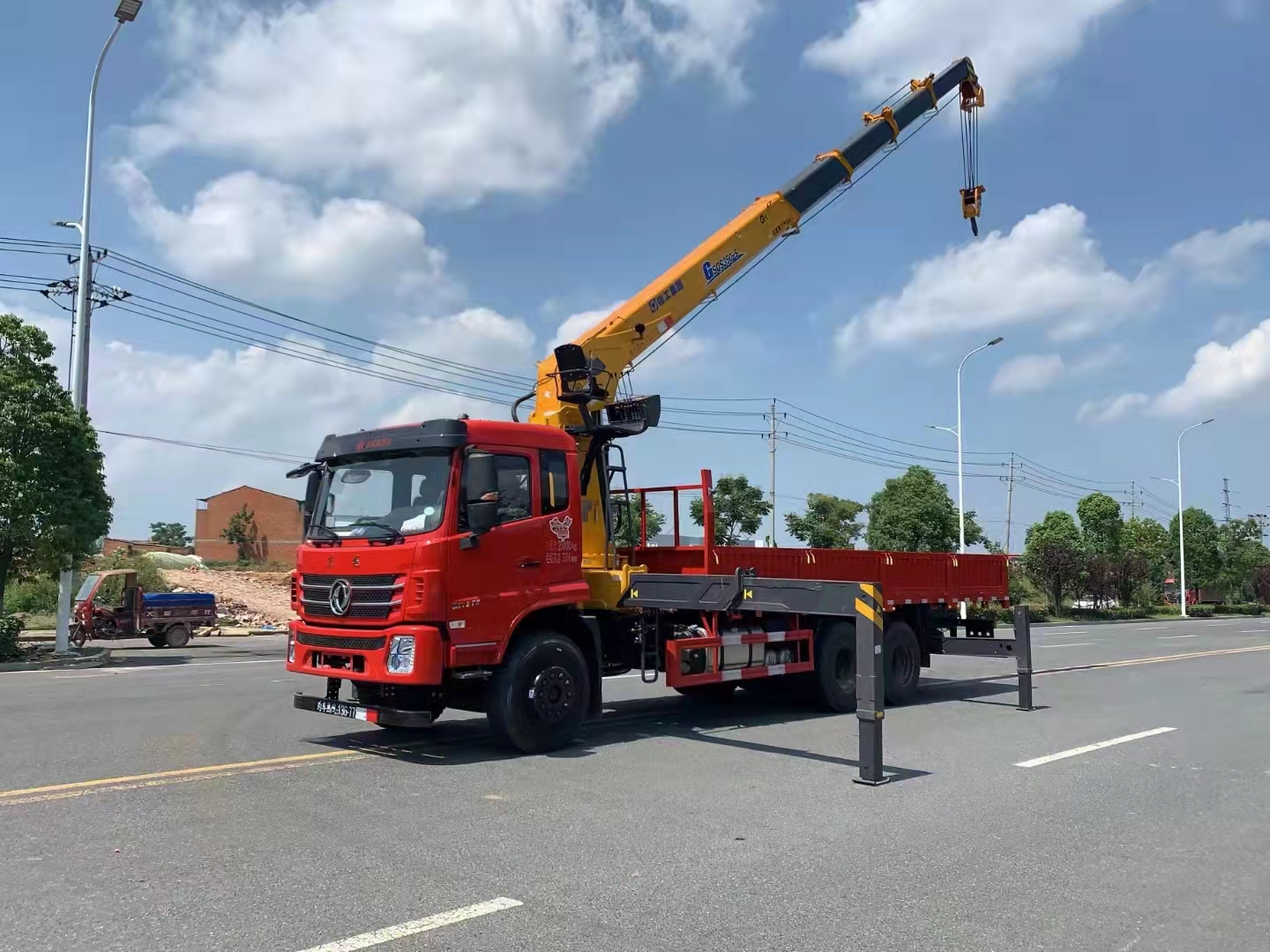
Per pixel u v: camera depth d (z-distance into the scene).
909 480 41.28
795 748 9.00
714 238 13.73
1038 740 9.66
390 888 4.86
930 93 16.25
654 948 4.17
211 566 58.03
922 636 13.39
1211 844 6.04
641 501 11.88
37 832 5.77
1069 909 4.79
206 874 5.02
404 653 7.72
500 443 8.48
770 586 8.81
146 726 9.84
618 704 12.27
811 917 4.59
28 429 19.11
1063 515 66.25
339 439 8.97
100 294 25.52
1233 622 46.84
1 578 19.89
